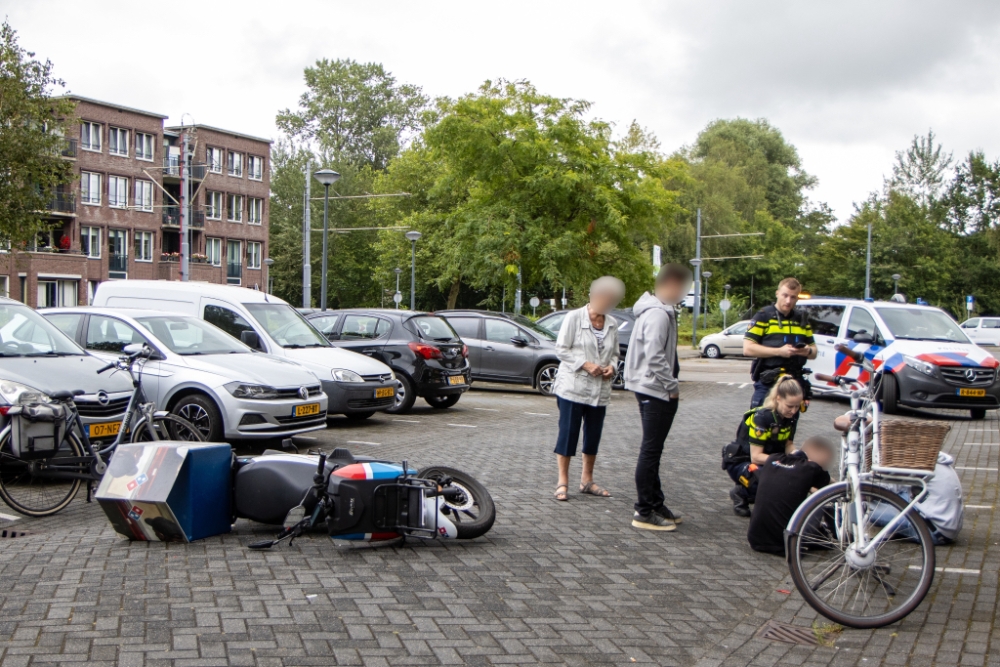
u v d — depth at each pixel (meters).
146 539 6.30
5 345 8.82
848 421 5.45
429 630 4.64
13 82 23.77
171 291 13.78
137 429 7.94
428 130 25.41
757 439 7.28
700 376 26.92
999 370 15.83
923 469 5.00
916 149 72.56
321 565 5.77
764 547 6.38
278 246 73.38
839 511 5.04
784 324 7.84
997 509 8.02
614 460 10.59
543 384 19.09
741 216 66.12
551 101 25.05
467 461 10.30
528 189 24.67
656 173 26.50
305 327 14.26
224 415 10.16
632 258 25.92
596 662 4.34
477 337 19.62
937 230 63.00
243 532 6.62
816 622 4.98
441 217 38.09
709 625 4.92
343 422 14.10
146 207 60.72
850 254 62.44
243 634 4.48
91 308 11.29
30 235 24.77
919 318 17.09
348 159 72.75
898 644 4.66
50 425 7.19
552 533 6.81
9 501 7.02
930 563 4.95
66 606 4.84
